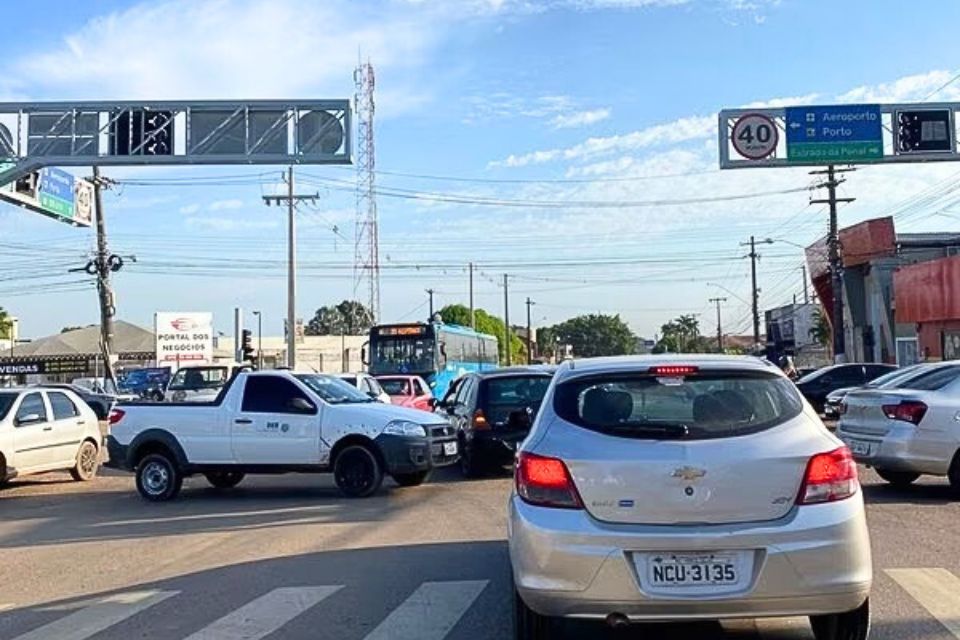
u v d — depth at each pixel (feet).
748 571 17.88
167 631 23.90
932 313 114.32
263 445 47.67
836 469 18.53
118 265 145.38
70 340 202.80
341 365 263.29
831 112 95.55
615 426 19.06
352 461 46.91
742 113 96.27
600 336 469.16
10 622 25.54
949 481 42.78
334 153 86.07
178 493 49.96
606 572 17.92
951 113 94.63
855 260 153.28
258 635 23.22
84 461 60.29
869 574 18.49
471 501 44.55
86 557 34.73
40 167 86.38
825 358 235.61
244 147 85.97
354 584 28.25
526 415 27.27
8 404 55.47
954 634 21.57
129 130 85.92
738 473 18.12
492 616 24.27
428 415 49.62
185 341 175.83
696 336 434.71
